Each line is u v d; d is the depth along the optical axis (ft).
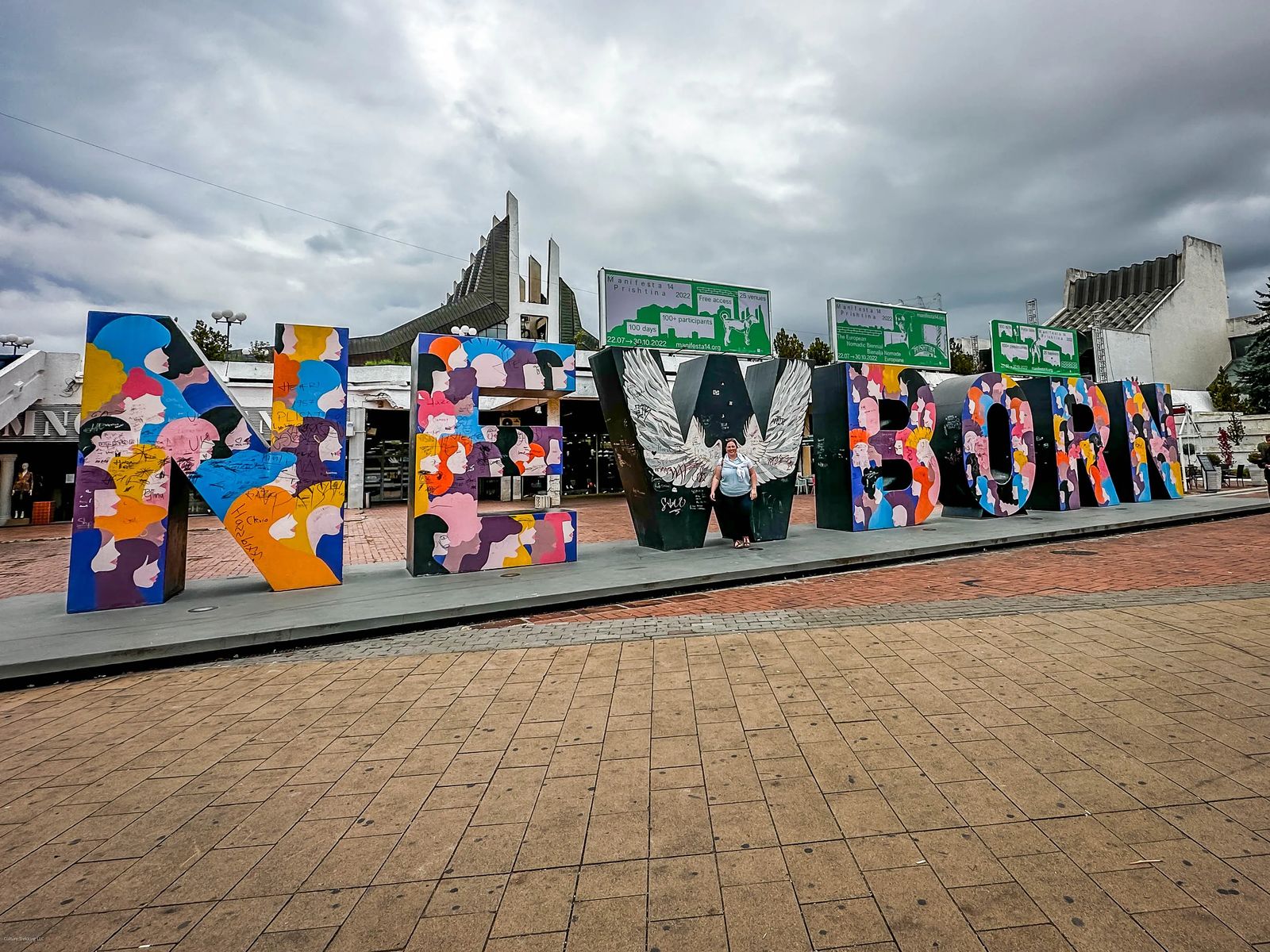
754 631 16.49
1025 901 6.22
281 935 6.19
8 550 39.60
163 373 21.18
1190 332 111.65
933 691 11.91
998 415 41.29
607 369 28.94
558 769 9.44
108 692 13.96
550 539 26.61
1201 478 65.72
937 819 7.75
